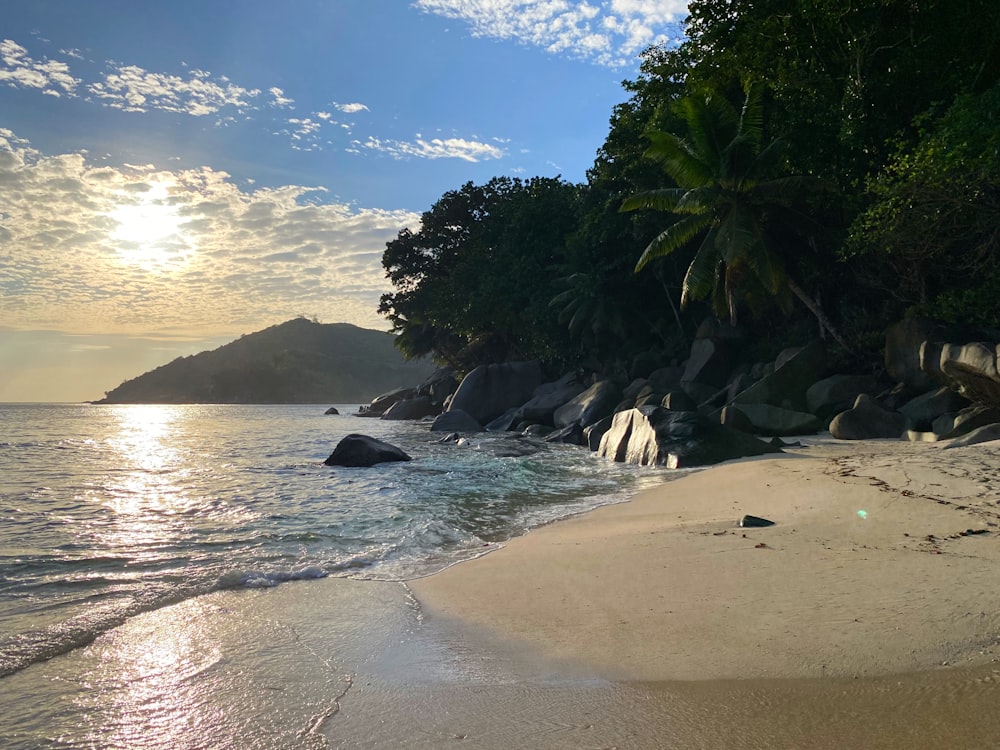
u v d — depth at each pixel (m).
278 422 59.84
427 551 7.56
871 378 23.31
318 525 9.30
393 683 3.61
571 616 4.59
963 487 8.02
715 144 26.02
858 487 8.98
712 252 27.25
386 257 68.19
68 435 39.88
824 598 4.44
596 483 13.73
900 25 21.91
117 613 5.05
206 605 5.29
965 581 4.50
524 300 50.81
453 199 65.06
